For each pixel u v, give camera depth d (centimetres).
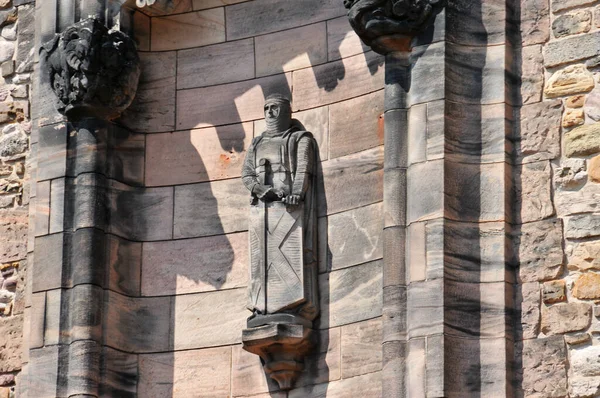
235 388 3042
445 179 2775
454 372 2694
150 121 3212
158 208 3170
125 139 3189
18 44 3394
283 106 3083
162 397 3077
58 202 3123
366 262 2967
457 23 2853
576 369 2681
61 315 3066
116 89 3136
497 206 2770
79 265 3077
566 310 2709
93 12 3216
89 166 3127
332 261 3006
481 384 2695
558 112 2802
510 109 2823
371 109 3036
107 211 3127
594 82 2794
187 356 3089
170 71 3234
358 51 3080
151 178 3186
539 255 2750
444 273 2730
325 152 3066
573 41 2823
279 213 3009
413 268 2756
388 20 2864
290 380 2981
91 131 3142
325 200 3042
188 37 3241
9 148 3331
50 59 3153
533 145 2800
